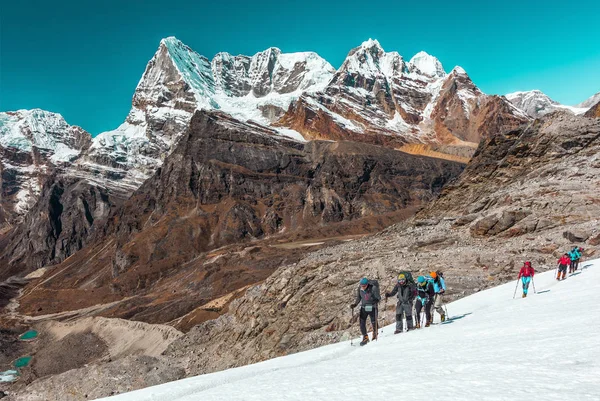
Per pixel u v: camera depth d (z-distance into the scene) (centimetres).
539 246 3653
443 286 1677
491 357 748
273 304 4797
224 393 923
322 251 5612
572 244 3506
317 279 4556
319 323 3934
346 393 664
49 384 4522
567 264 2398
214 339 5341
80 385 4516
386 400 567
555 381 517
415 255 4175
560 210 4112
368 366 934
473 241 4303
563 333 848
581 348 677
